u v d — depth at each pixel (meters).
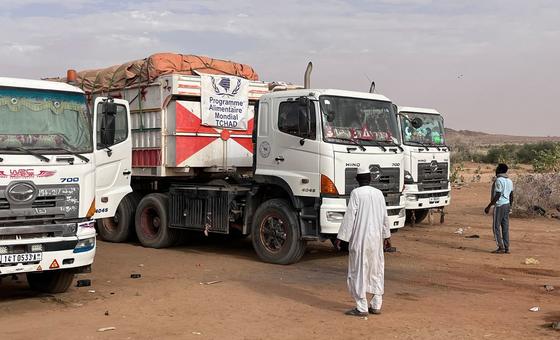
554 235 16.53
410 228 17.88
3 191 8.26
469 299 9.41
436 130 18.03
